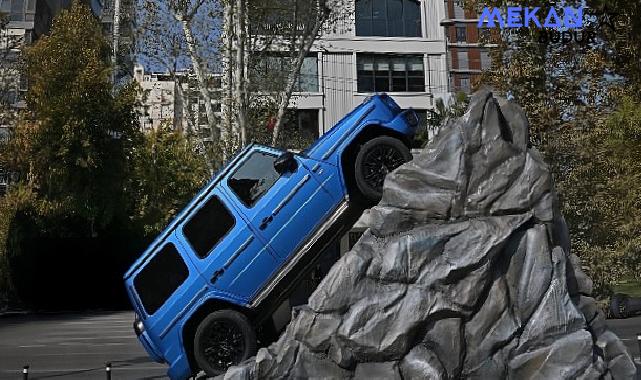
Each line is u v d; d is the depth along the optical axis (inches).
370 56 1425.9
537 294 267.1
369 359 265.4
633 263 647.8
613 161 609.6
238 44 570.9
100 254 1330.0
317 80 1384.1
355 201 320.8
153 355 309.0
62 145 1249.4
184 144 1424.7
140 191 1435.8
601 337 285.0
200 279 304.0
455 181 279.7
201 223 313.1
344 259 274.4
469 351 264.2
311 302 271.7
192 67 600.7
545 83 578.2
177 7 572.1
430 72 1439.5
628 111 548.4
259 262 305.4
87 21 1301.7
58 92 1263.5
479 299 266.1
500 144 283.4
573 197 595.5
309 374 267.9
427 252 268.4
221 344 299.4
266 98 607.2
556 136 577.6
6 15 1261.1
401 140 334.3
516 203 277.0
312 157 317.7
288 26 591.8
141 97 1376.7
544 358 260.2
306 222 309.3
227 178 317.4
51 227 1299.2
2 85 1266.0
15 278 1249.4
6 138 1357.0
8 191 1353.3
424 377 257.1
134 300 311.9
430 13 1465.3
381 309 265.3
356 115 329.4
